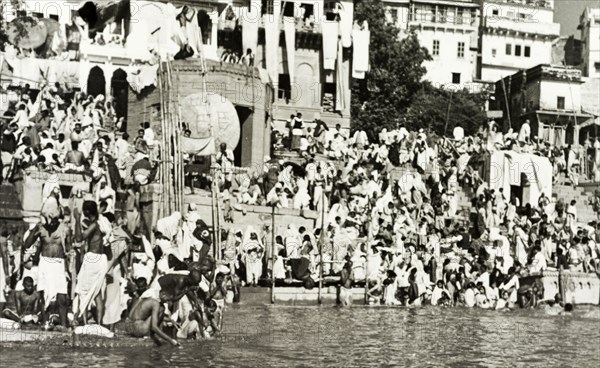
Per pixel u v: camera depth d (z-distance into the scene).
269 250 44.22
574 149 73.94
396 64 79.38
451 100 80.69
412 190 51.72
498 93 97.56
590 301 46.84
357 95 75.25
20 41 48.16
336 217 44.94
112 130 48.22
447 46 103.75
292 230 42.66
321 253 40.72
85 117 44.12
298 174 54.69
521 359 26.59
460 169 57.47
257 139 55.59
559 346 29.89
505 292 44.28
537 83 91.56
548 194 58.19
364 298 41.88
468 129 82.56
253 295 39.47
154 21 54.34
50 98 44.88
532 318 39.72
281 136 59.66
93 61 51.41
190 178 45.97
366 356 25.38
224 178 46.78
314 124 62.41
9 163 36.69
